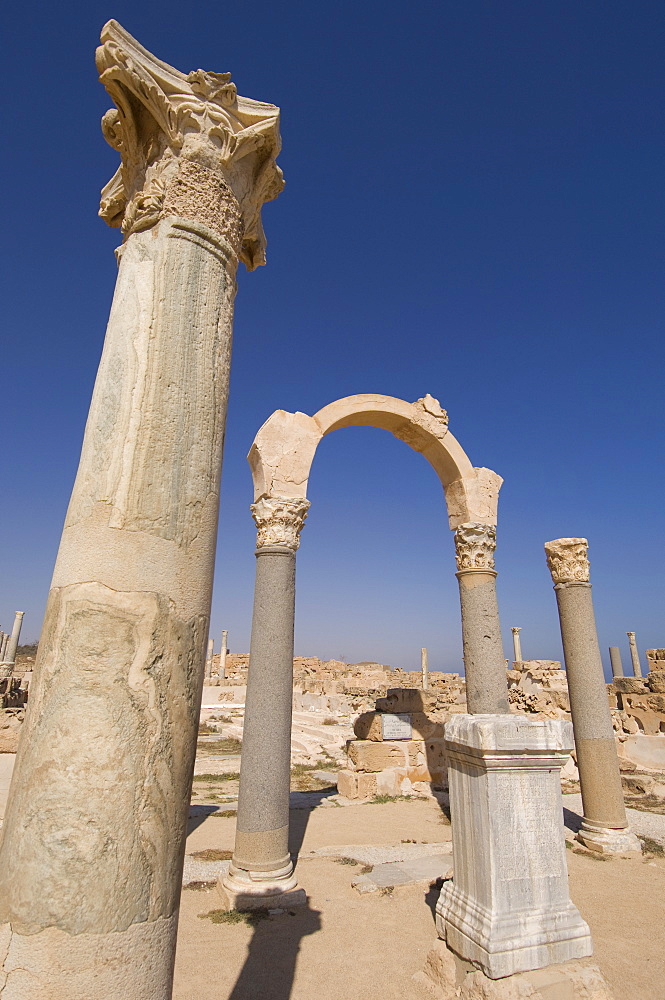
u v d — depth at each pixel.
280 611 7.31
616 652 25.34
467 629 9.16
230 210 3.41
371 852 8.19
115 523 2.53
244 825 6.64
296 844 8.63
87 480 2.65
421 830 9.34
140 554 2.50
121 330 2.94
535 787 4.69
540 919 4.38
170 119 3.28
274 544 7.59
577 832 8.93
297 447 8.25
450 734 5.05
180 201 3.19
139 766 2.24
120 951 2.03
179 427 2.79
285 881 6.49
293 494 8.02
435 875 7.20
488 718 4.96
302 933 5.62
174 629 2.49
